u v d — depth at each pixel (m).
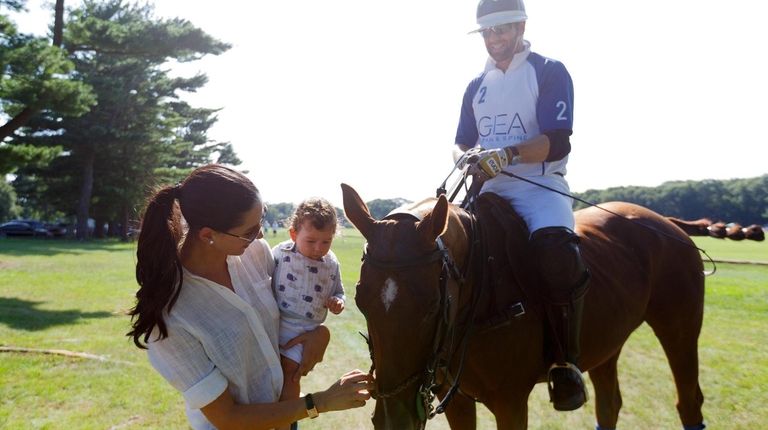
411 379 1.96
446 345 2.12
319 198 2.26
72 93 12.84
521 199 2.96
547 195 2.93
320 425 4.56
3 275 14.32
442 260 2.09
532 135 3.09
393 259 1.98
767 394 5.32
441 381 2.43
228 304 1.80
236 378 1.78
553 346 2.72
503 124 3.15
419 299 1.94
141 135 32.88
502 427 2.71
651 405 5.08
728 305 10.66
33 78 12.16
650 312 3.80
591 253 3.27
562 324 2.66
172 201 1.73
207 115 42.19
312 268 2.20
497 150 2.70
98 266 17.19
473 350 2.58
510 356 2.61
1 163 13.49
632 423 4.66
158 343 1.73
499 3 2.96
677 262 3.83
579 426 4.59
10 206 69.75
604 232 3.61
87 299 10.63
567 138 2.91
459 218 2.54
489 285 2.60
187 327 1.71
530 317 2.67
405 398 1.97
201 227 1.70
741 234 4.22
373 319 1.97
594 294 3.06
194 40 16.95
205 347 1.73
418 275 1.97
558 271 2.62
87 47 16.31
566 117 2.91
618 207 4.03
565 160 3.18
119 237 41.97
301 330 2.15
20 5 11.92
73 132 32.34
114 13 21.47
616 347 3.33
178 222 1.77
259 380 1.87
